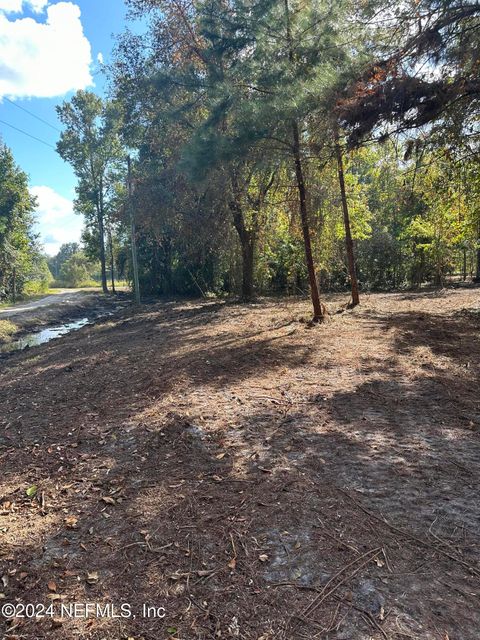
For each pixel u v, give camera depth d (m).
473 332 8.66
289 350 7.56
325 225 13.59
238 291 20.77
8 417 5.46
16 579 2.41
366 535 2.55
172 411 4.88
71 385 6.80
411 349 7.23
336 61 7.56
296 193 11.62
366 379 5.66
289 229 13.09
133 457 3.88
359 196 22.27
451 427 4.05
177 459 3.75
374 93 6.29
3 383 7.81
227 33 8.88
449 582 2.16
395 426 4.11
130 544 2.65
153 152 18.55
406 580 2.18
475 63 6.16
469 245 20.88
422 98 6.26
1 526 2.94
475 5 5.91
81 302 26.92
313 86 7.12
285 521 2.73
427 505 2.82
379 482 3.12
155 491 3.25
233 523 2.76
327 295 19.73
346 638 1.87
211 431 4.25
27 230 37.97
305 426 4.23
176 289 27.20
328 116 7.08
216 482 3.30
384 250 23.03
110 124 33.69
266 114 7.41
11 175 32.28
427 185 10.33
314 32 7.94
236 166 11.17
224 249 18.44
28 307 24.88
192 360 7.36
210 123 8.41
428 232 19.31
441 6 6.04
